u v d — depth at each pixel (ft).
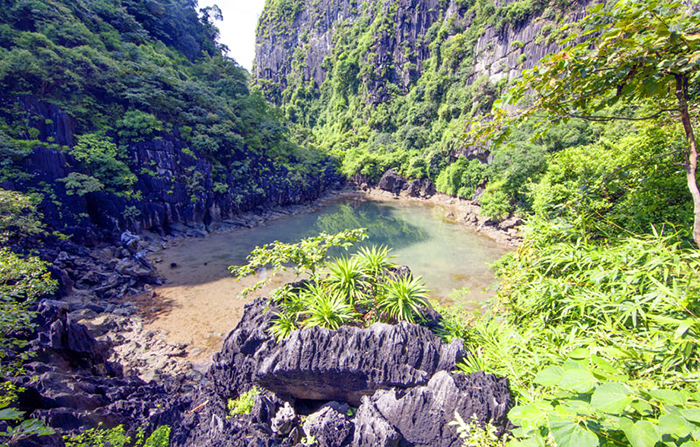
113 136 104.12
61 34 110.11
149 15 175.32
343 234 31.14
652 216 19.98
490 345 22.45
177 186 110.83
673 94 14.34
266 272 81.10
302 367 24.27
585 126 117.39
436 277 80.23
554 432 6.81
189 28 216.13
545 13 168.96
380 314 27.58
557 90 13.96
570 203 23.30
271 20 451.12
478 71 210.79
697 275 13.57
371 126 298.97
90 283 65.72
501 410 16.94
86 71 103.30
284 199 160.35
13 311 27.61
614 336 14.33
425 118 254.06
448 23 264.31
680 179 18.81
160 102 119.24
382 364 23.59
